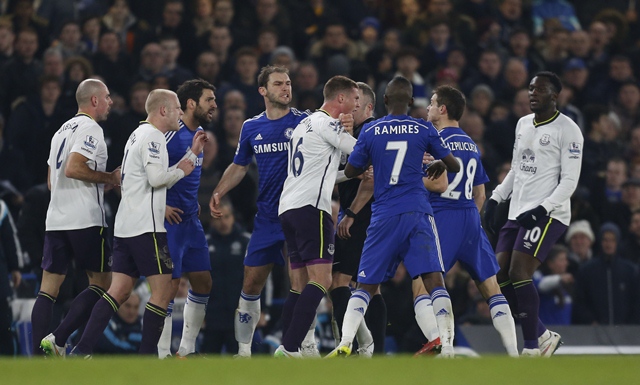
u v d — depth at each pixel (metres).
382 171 28.62
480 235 30.50
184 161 30.34
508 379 18.72
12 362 21.91
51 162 31.22
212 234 39.81
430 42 56.41
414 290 30.47
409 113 46.78
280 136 31.88
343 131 29.92
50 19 54.28
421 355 28.23
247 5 56.88
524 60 57.62
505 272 32.44
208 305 39.34
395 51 54.81
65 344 30.30
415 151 28.53
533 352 31.17
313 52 54.41
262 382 18.42
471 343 39.09
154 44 49.62
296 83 50.53
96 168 30.78
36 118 45.34
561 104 54.38
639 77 60.25
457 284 42.59
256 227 32.59
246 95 49.97
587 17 66.88
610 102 57.38
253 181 44.94
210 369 20.44
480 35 58.19
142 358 24.00
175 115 30.55
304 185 29.81
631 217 48.31
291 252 30.86
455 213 30.14
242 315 33.12
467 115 49.66
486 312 41.91
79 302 30.62
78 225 30.70
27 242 38.69
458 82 55.16
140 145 29.78
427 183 29.72
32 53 49.03
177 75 50.16
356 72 49.31
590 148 52.12
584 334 39.41
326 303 40.53
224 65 52.16
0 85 48.19
